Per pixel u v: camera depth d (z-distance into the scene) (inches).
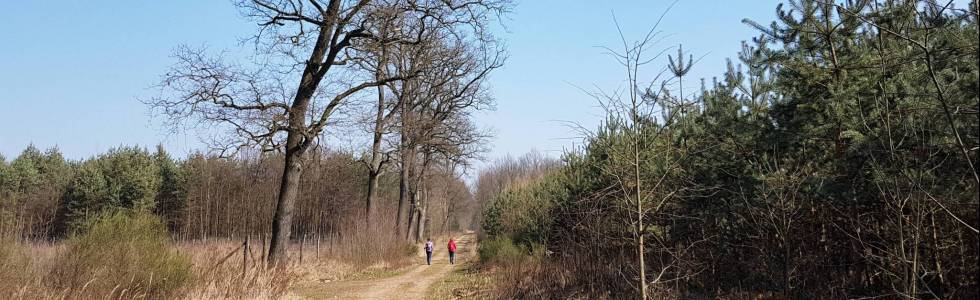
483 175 3400.6
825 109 335.6
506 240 911.7
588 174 569.9
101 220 419.8
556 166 970.7
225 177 1857.8
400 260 1055.6
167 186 1862.7
